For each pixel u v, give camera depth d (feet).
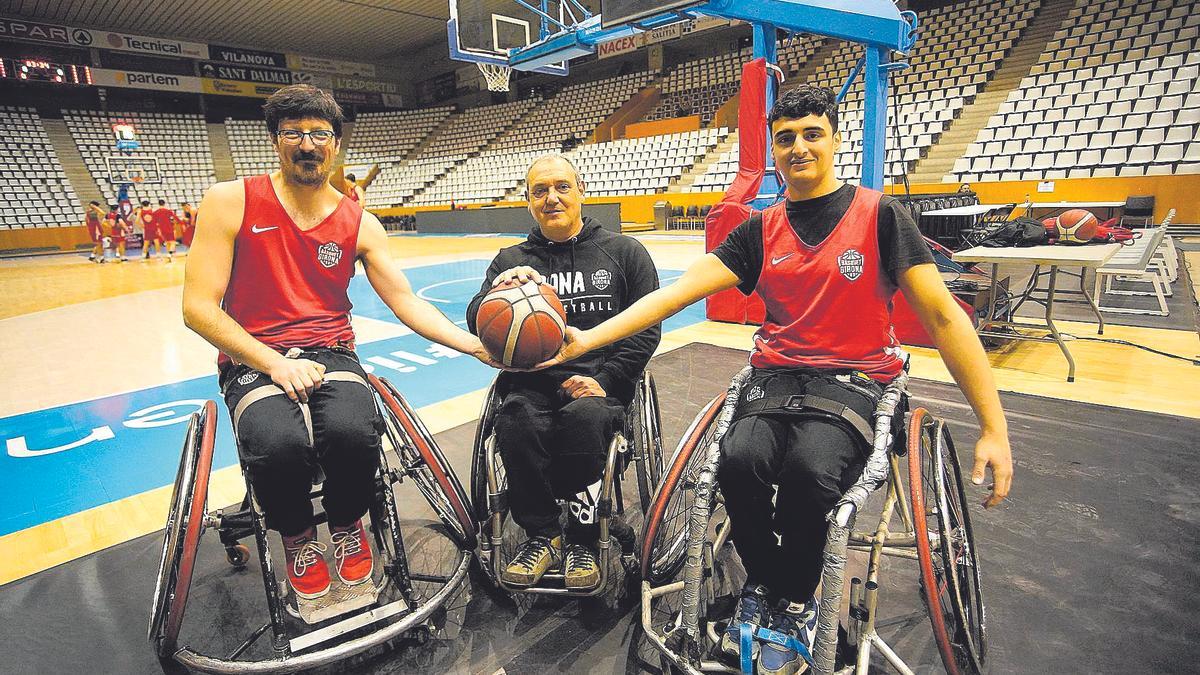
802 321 5.46
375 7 61.98
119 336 19.51
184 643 6.00
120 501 8.85
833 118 5.23
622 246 7.23
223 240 5.94
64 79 65.16
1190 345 14.11
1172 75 35.58
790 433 5.11
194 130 76.43
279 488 5.48
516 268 6.40
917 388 11.98
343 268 6.53
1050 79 40.40
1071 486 8.20
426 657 5.84
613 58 76.54
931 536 6.30
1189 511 7.55
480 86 85.20
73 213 63.46
